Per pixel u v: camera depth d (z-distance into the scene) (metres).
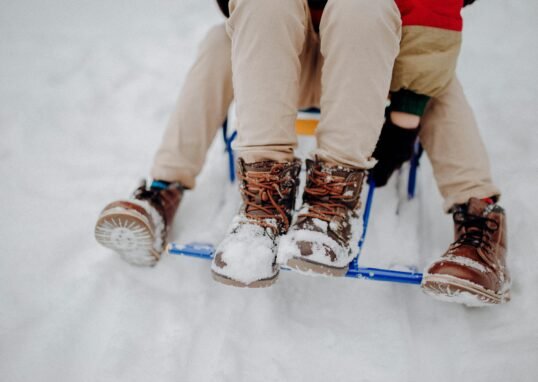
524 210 1.31
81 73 2.16
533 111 1.71
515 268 1.16
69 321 1.09
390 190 1.42
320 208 0.96
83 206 1.45
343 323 1.09
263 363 1.01
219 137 1.71
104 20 2.61
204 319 1.10
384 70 0.89
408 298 1.15
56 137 1.78
